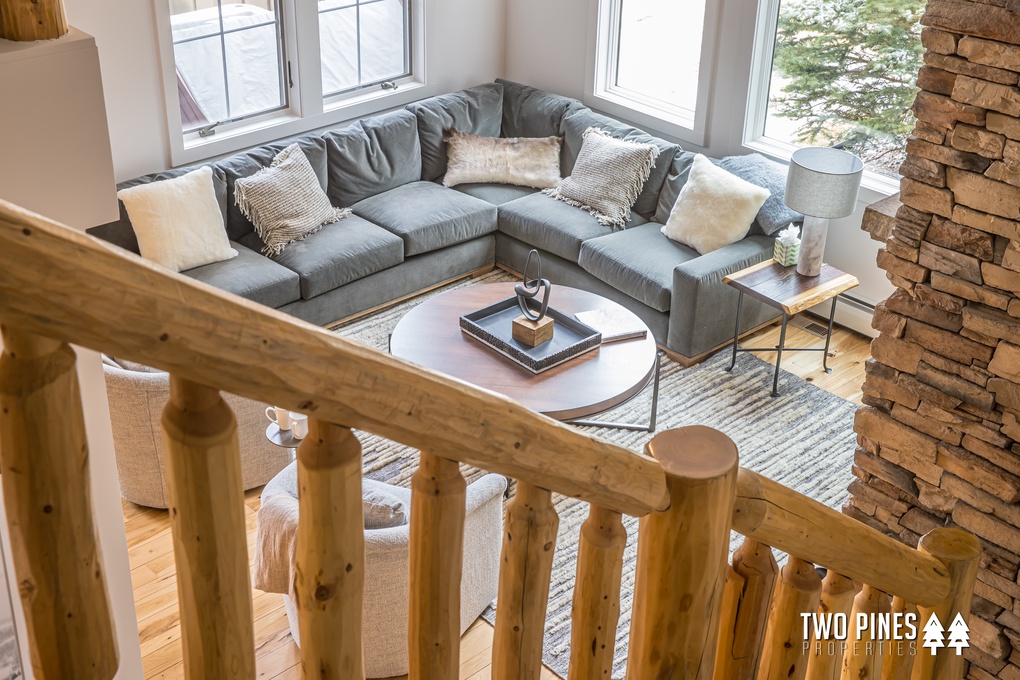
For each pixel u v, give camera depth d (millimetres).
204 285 716
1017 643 3000
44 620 772
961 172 2623
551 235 5590
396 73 6496
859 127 5301
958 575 1747
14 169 1397
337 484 868
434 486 998
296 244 5289
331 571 908
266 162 5434
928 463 3004
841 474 4438
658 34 6121
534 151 6113
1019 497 2834
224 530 810
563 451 1034
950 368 2855
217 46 5574
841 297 5484
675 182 5586
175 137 5496
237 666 877
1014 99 2445
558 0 6441
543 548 1110
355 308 5375
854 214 5285
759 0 5352
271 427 3615
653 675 1302
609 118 6090
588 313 4613
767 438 4648
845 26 5148
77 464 738
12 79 1354
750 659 1440
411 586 1066
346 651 968
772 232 5188
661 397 4906
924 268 2807
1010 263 2613
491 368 4227
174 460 777
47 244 628
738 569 1392
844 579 1555
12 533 746
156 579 3699
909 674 1830
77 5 4902
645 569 1255
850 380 5102
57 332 652
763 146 5719
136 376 3734
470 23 6656
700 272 4898
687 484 1177
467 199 5859
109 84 5172
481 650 3430
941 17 2500
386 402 846
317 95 6016
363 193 5836
